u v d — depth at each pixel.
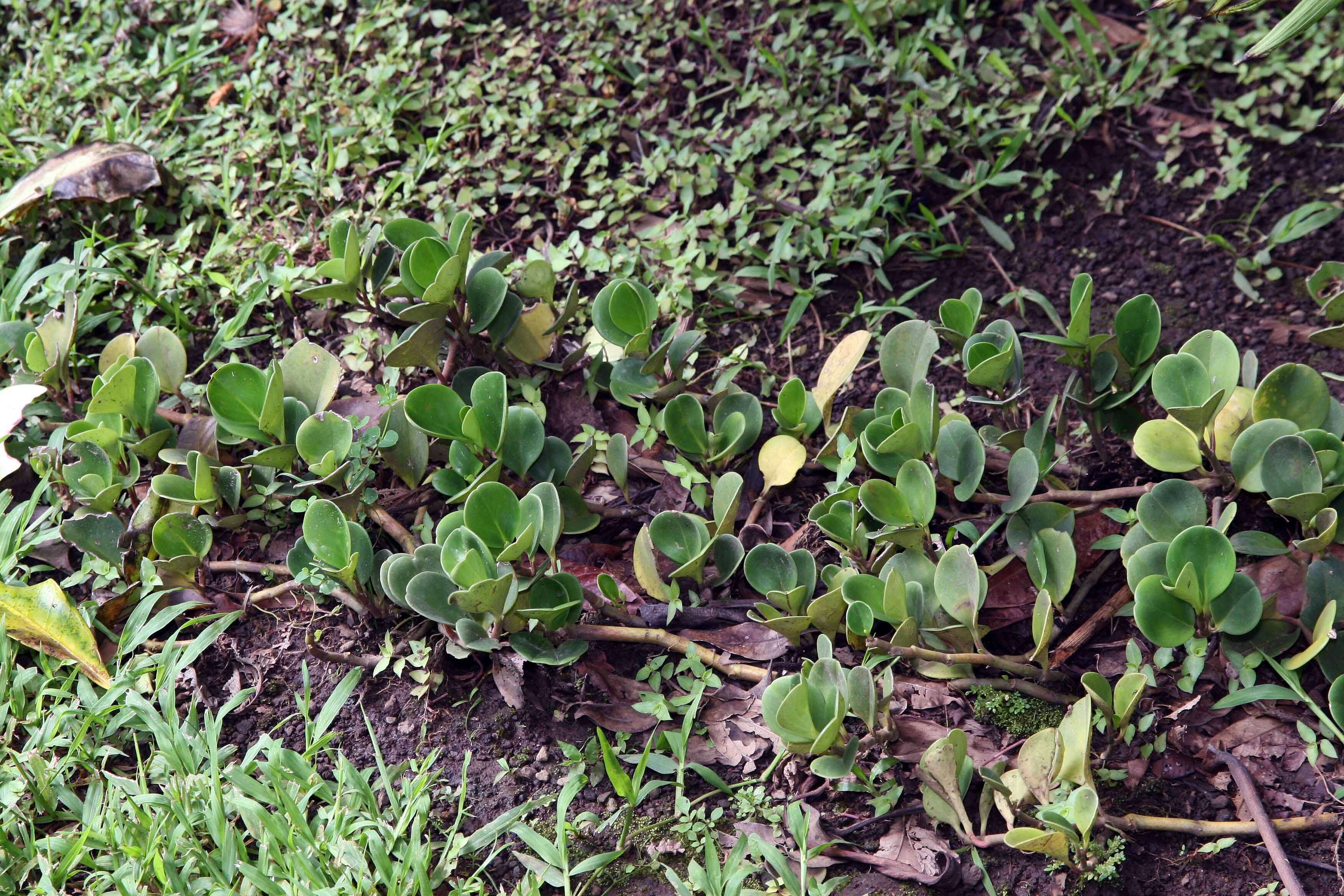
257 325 1.84
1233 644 1.50
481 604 1.47
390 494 1.67
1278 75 1.96
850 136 1.91
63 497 1.66
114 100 2.00
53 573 1.65
